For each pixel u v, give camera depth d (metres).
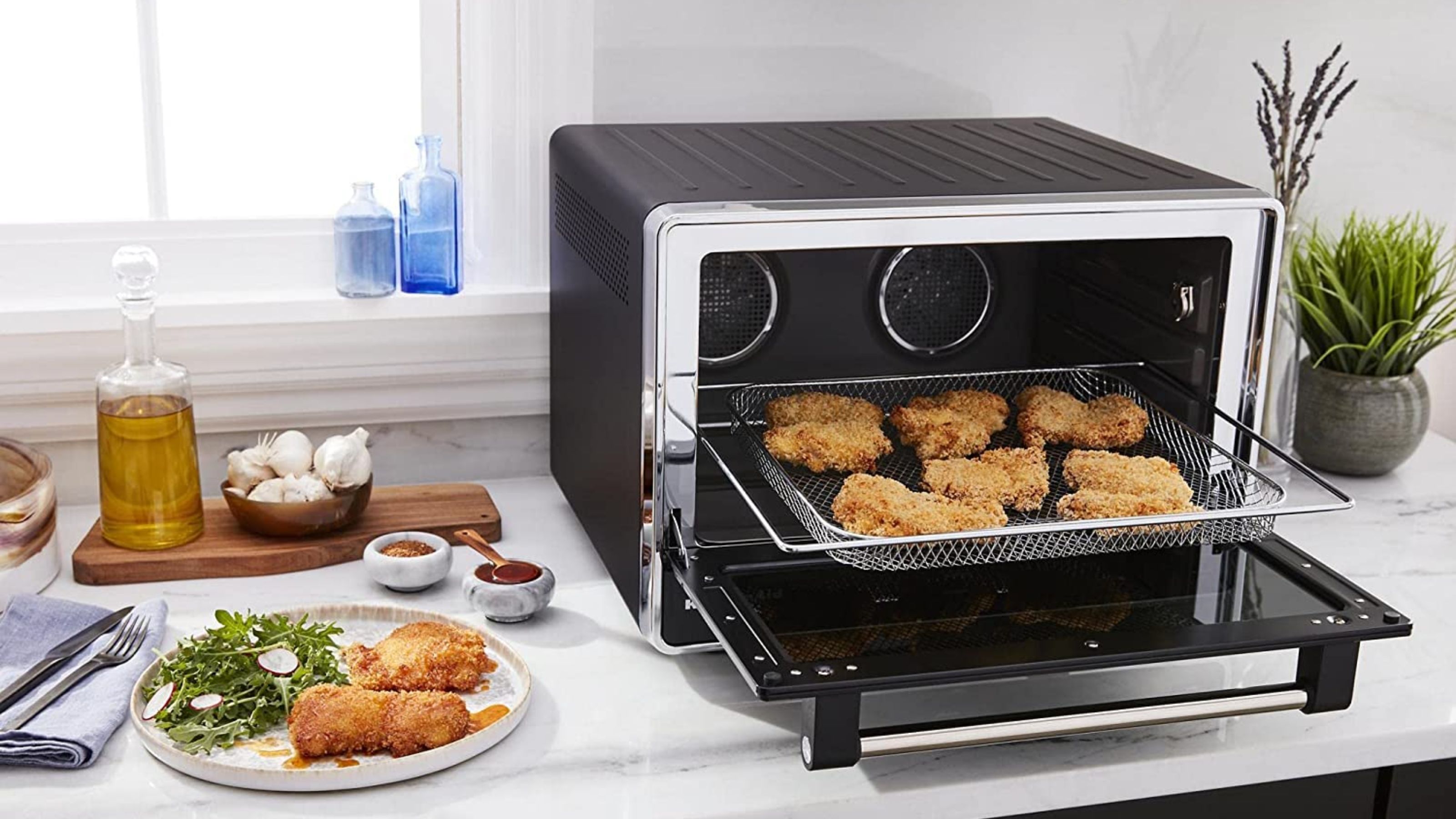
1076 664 0.97
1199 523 1.11
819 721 0.94
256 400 1.42
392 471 1.51
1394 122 1.71
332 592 1.25
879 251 1.27
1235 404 1.20
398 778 0.97
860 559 1.04
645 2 1.43
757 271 1.23
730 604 1.04
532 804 0.96
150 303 1.24
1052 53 1.56
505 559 1.25
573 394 1.34
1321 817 1.13
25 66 1.40
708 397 1.25
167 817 0.93
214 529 1.33
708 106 1.48
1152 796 1.05
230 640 1.07
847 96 1.52
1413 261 1.48
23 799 0.94
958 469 1.16
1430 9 1.67
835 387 1.30
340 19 1.49
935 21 1.52
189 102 1.46
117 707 1.02
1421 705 1.12
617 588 1.21
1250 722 1.10
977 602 1.08
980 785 1.01
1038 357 1.36
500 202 1.45
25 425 1.37
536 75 1.41
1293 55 1.64
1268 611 1.05
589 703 1.08
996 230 1.09
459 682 1.07
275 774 0.95
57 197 1.44
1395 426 1.52
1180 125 1.64
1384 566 1.36
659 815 0.95
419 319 1.41
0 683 1.07
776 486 1.10
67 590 1.23
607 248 1.16
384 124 1.53
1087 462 1.17
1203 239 1.17
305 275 1.46
